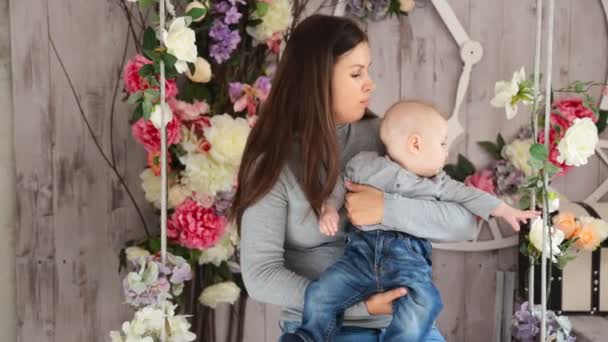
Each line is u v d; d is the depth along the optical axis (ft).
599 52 9.14
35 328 8.70
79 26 8.43
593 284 8.48
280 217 5.43
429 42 8.99
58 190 8.57
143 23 8.44
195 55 5.97
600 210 8.73
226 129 7.68
